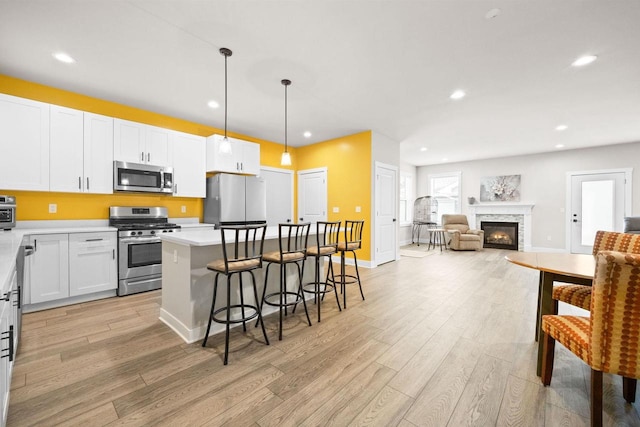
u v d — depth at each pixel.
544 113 4.07
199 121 4.45
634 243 1.96
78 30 2.21
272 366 1.87
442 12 2.02
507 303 3.13
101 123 3.37
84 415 1.40
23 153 2.86
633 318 1.13
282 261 2.34
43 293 2.79
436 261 5.66
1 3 1.89
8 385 1.35
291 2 1.92
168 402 1.51
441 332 2.39
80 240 3.02
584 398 1.55
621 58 2.61
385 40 2.36
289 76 2.98
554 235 6.68
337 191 5.51
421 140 5.70
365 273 4.59
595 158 6.20
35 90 3.09
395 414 1.43
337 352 2.05
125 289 3.30
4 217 2.75
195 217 4.59
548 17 2.06
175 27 2.19
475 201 7.77
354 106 3.82
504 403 1.52
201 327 2.28
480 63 2.73
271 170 5.80
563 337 1.44
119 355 1.99
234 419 1.39
